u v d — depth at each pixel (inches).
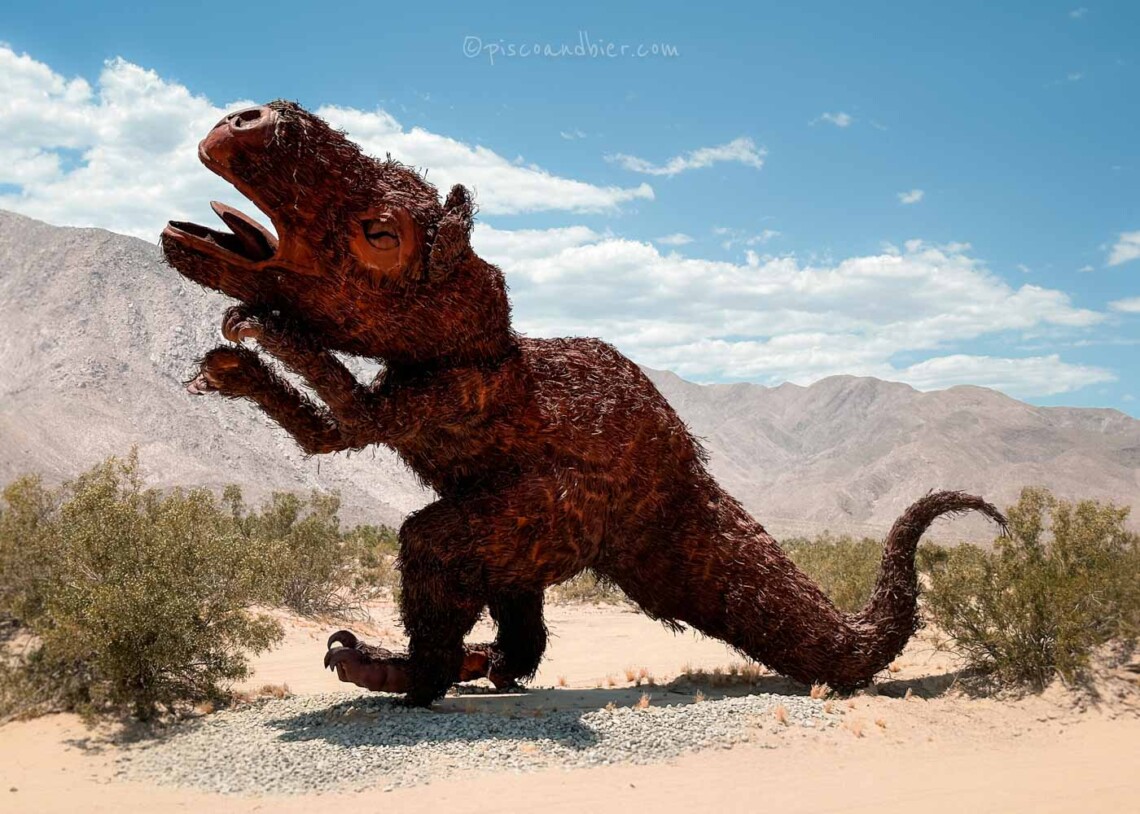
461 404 326.3
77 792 260.4
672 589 379.6
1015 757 308.0
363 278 304.3
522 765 276.2
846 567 661.9
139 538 356.5
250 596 395.9
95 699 340.2
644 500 360.8
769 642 382.9
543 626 404.8
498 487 336.5
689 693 394.6
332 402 312.2
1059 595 370.3
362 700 346.9
